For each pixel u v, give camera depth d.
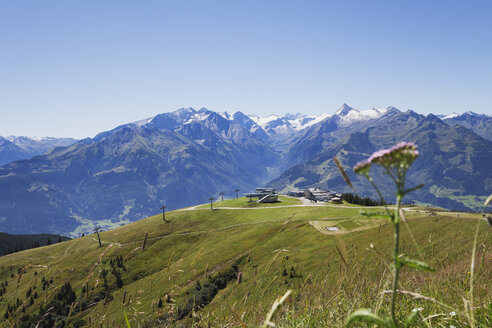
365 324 4.05
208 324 4.42
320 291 4.68
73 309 4.91
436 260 5.12
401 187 2.54
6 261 124.94
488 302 4.32
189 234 152.38
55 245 158.62
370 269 4.45
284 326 4.19
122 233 166.62
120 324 4.53
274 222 150.88
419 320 4.21
